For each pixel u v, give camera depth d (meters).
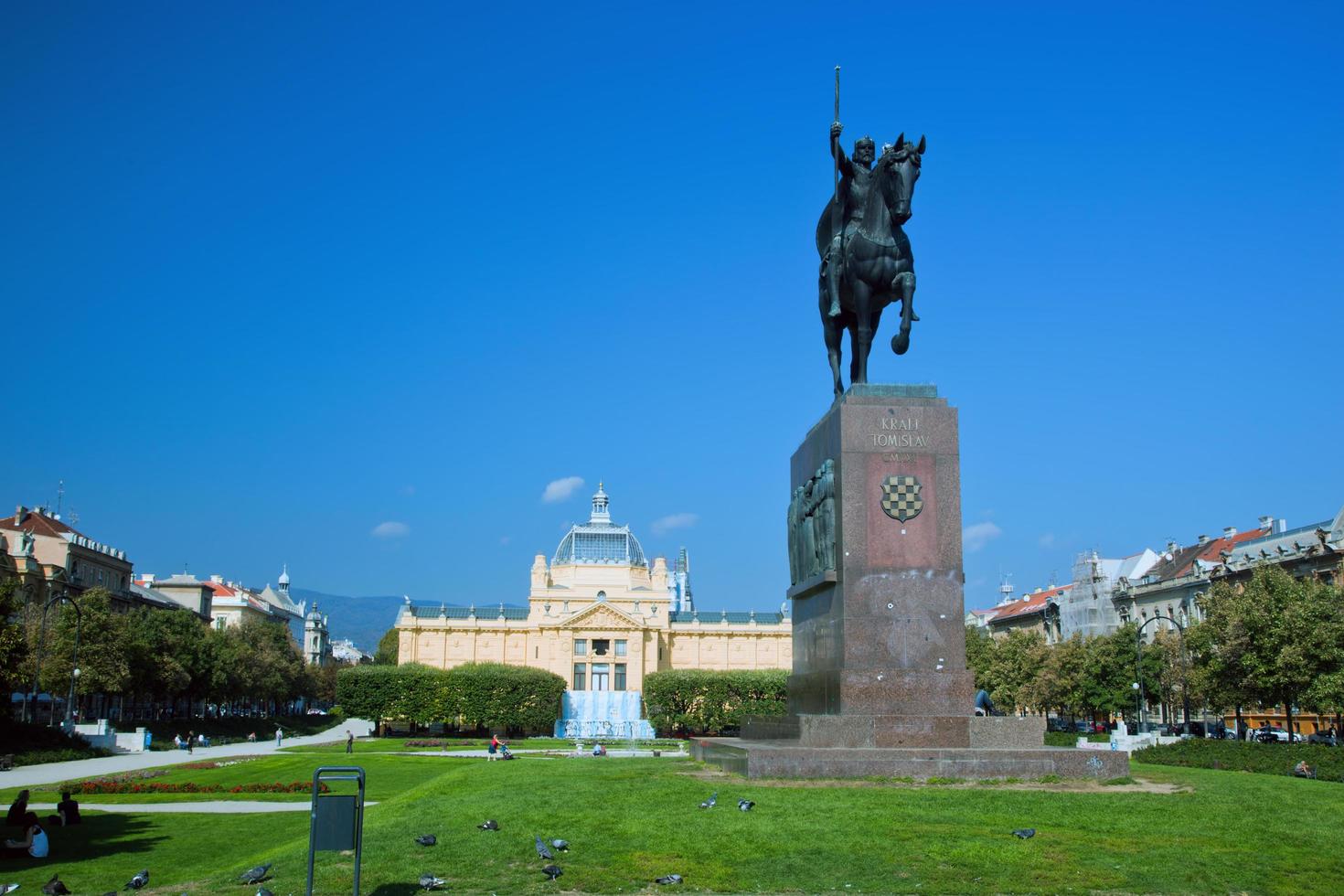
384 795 42.12
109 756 74.44
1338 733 69.94
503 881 16.56
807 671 27.98
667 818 19.59
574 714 151.25
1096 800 20.58
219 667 113.75
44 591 111.38
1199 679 73.50
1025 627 165.25
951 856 17.00
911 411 25.91
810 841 17.78
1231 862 16.81
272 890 16.45
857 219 28.09
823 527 26.50
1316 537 101.38
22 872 22.20
